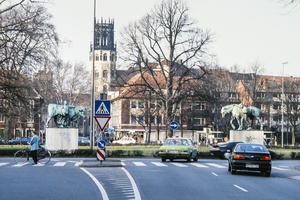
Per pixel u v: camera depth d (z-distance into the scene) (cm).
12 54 4803
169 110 6638
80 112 5225
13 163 3409
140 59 6625
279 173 3047
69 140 5125
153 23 6631
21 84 5228
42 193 1719
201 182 2216
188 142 3912
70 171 2717
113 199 1584
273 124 12781
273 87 13188
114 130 11794
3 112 5441
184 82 6625
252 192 1873
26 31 4844
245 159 2706
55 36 5044
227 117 9844
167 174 2598
